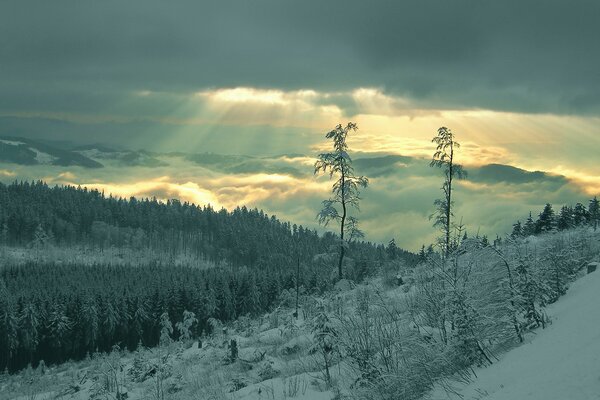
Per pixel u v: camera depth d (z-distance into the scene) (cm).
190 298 8525
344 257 3078
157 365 1634
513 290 810
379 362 846
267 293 9575
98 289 9181
